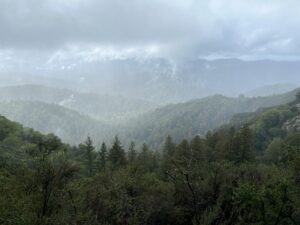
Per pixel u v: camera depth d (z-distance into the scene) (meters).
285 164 43.50
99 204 26.67
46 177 23.53
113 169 43.06
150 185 32.75
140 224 27.23
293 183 24.77
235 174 32.56
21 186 23.61
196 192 30.23
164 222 30.03
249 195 22.25
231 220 26.34
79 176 33.34
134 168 37.09
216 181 31.00
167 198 30.64
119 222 26.47
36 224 19.86
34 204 22.06
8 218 18.81
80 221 22.92
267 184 25.91
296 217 22.75
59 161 24.91
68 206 23.03
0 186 22.89
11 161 37.56
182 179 29.59
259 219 23.38
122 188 28.91
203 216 26.69
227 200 29.20
